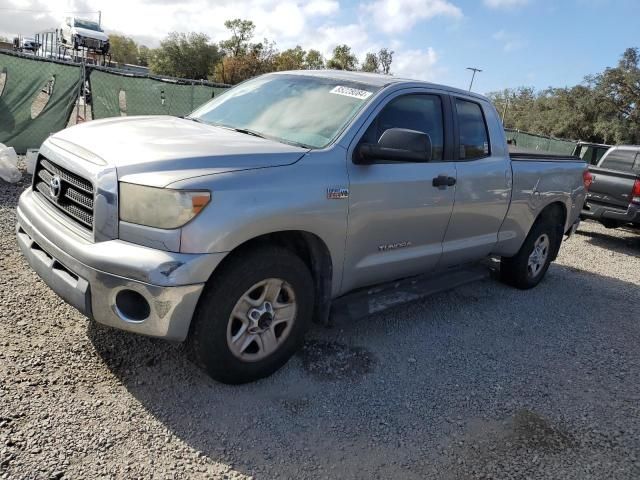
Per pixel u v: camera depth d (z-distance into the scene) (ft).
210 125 12.98
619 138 149.38
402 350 13.44
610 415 11.69
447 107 14.42
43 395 9.44
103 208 9.11
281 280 10.54
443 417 10.79
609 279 23.27
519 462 9.69
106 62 119.85
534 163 17.78
